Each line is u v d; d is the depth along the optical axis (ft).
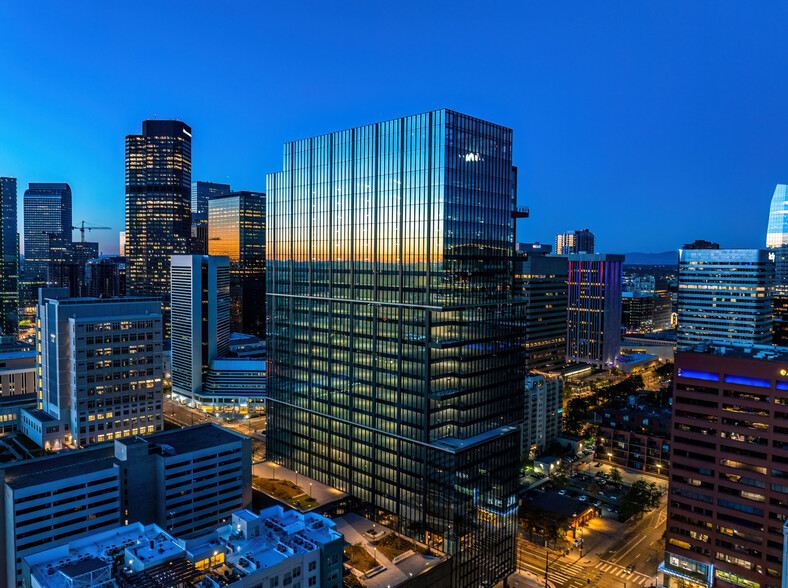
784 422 448.24
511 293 565.53
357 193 565.53
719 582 479.00
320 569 361.92
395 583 430.20
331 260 595.06
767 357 499.92
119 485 488.44
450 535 478.59
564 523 592.19
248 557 345.51
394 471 529.86
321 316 608.19
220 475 543.39
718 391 479.82
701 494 489.67
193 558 341.21
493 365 540.52
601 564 546.67
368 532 525.34
